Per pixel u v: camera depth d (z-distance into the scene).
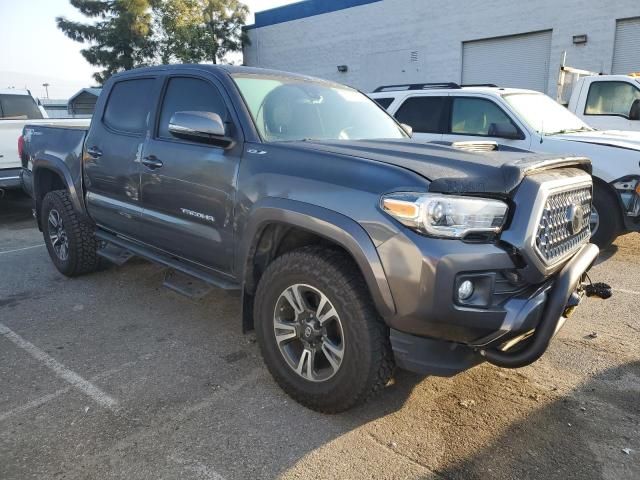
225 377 3.35
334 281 2.68
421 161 2.74
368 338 2.62
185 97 3.80
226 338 3.93
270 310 3.03
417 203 2.38
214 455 2.59
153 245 4.13
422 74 21.12
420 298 2.38
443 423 2.85
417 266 2.37
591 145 6.06
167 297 4.79
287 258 2.92
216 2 27.34
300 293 2.89
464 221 2.40
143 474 2.46
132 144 4.11
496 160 2.75
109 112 4.54
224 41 28.33
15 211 9.67
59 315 4.39
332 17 23.78
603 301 4.70
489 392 3.17
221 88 3.52
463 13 19.42
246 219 3.13
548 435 2.76
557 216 2.74
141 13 27.28
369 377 2.66
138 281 5.22
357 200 2.59
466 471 2.48
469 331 2.43
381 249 2.47
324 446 2.66
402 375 3.34
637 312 4.45
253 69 3.83
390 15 21.62
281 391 3.18
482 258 2.40
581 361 3.58
